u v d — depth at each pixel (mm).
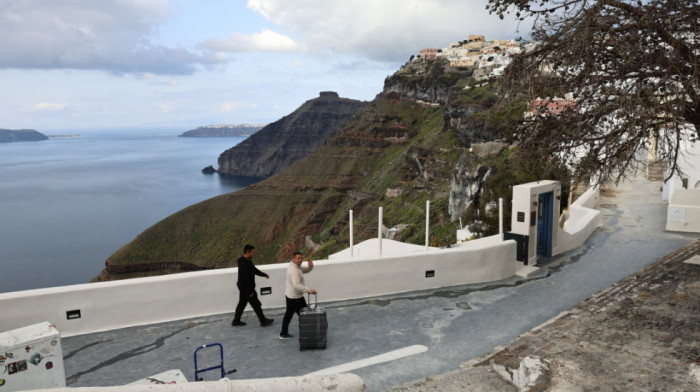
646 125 7184
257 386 3430
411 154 159875
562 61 7859
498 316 9383
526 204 12531
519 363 6297
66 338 8344
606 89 7602
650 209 22672
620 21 7660
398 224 126250
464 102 137125
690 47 7629
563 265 13375
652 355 6301
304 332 7777
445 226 87000
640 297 9078
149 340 8273
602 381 5469
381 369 7090
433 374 6887
